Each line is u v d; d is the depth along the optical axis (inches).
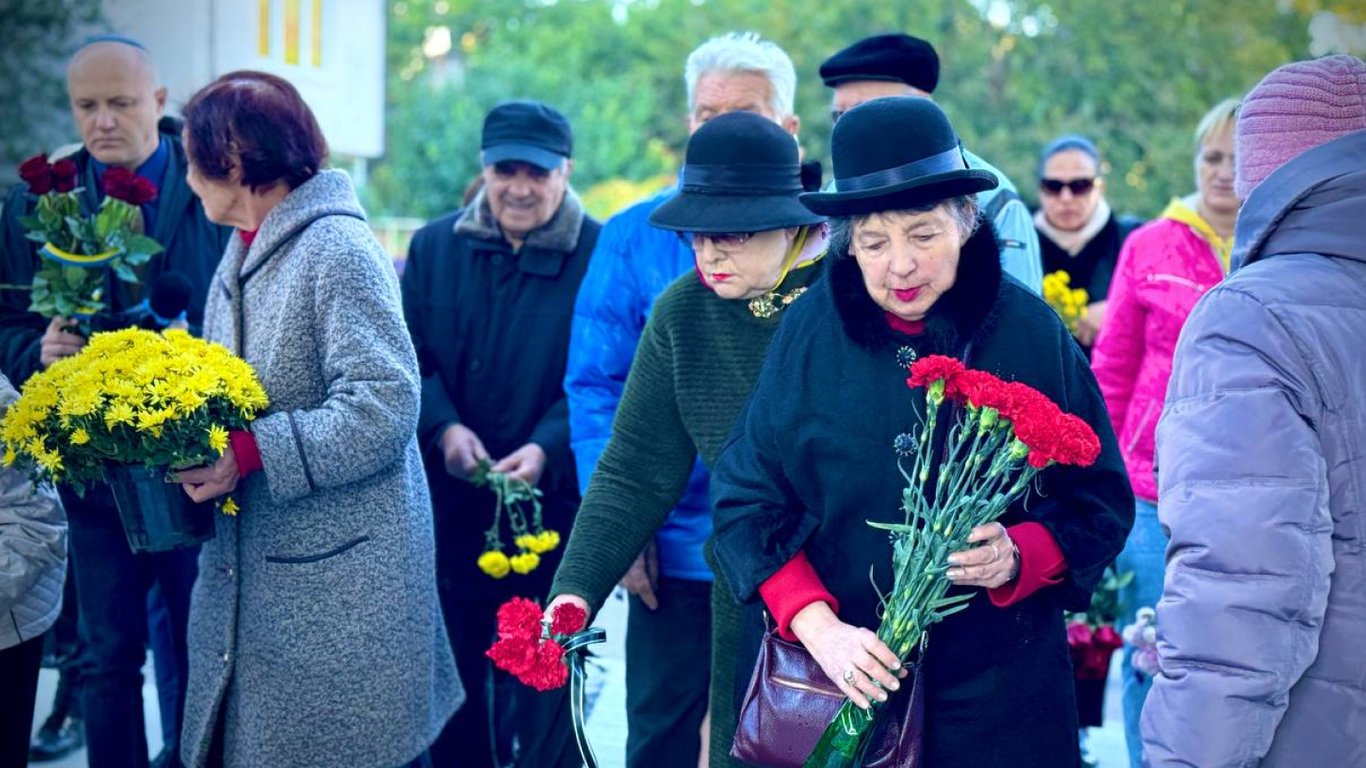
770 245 106.7
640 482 112.7
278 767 115.6
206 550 120.6
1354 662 77.9
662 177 1250.6
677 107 1472.7
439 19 1652.3
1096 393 92.4
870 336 89.7
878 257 87.1
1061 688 91.0
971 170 84.1
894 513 89.2
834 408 90.4
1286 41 1149.7
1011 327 89.7
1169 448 81.0
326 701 115.3
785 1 1353.3
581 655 98.6
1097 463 90.6
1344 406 78.1
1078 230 220.2
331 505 114.6
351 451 110.3
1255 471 76.9
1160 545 155.5
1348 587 78.0
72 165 140.3
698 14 1473.9
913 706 87.3
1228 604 76.4
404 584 117.5
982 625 89.5
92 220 139.6
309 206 114.8
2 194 328.2
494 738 168.9
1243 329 79.4
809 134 1304.1
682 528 128.6
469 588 157.8
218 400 108.1
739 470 94.8
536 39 1536.7
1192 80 1156.5
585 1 1609.3
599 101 1221.7
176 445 106.3
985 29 1254.9
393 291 115.8
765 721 89.8
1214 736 77.0
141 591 151.7
